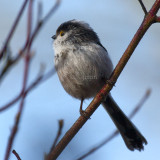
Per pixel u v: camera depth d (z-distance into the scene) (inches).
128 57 270.5
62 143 275.9
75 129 281.9
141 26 255.6
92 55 348.2
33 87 221.5
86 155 244.8
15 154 208.4
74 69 350.3
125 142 370.9
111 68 358.9
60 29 372.8
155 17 251.6
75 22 374.3
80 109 371.9
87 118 285.4
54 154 270.8
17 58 223.1
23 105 201.0
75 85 362.0
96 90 372.2
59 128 207.3
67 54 354.6
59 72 363.3
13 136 184.7
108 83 280.4
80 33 362.9
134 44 261.7
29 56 222.4
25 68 219.5
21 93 215.0
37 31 226.5
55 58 366.9
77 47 354.3
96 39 375.2
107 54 362.3
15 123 188.2
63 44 360.8
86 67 347.6
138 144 366.3
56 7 235.5
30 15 231.6
